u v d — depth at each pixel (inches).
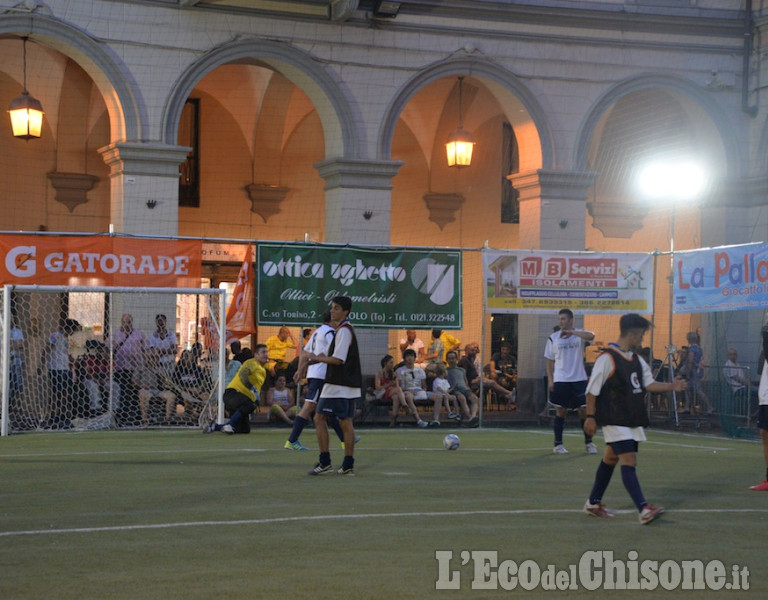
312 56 853.2
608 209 1118.4
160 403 722.2
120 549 308.7
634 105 1023.0
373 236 866.1
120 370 716.7
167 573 278.8
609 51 925.2
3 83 916.6
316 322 740.7
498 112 1065.5
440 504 399.2
